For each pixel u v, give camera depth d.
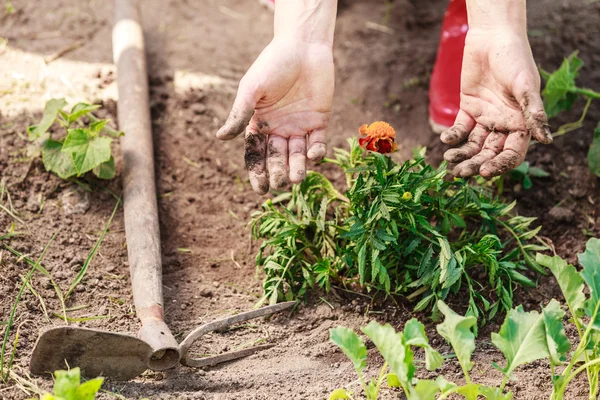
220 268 2.59
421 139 3.09
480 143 2.31
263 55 2.24
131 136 2.80
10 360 2.06
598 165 2.78
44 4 3.65
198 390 2.07
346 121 3.18
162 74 3.33
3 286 2.31
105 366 2.03
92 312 2.31
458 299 2.40
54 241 2.53
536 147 3.02
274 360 2.23
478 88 2.32
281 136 2.28
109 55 3.38
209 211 2.80
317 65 2.25
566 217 2.73
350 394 2.01
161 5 3.76
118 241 2.58
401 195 2.27
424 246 2.42
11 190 2.69
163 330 2.09
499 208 2.48
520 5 2.28
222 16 3.76
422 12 3.78
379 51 3.51
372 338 1.81
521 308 1.92
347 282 2.44
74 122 2.96
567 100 2.99
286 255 2.43
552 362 1.89
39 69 3.26
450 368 2.16
